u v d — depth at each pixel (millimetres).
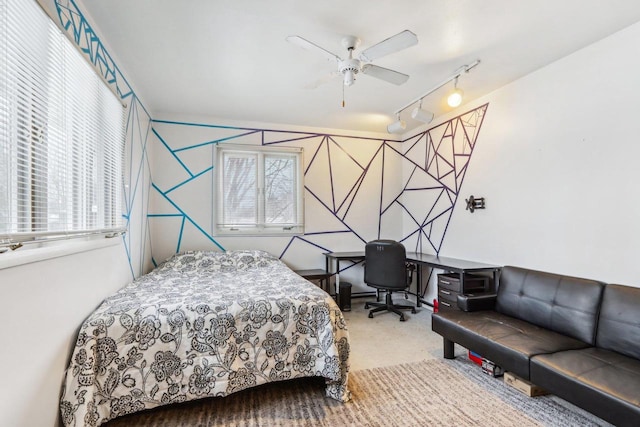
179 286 2559
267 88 3191
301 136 4480
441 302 3445
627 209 2152
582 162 2428
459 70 2752
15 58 1223
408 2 1909
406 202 4836
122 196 2598
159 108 3762
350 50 2332
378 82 3047
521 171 2943
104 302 2072
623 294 1949
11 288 1193
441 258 3863
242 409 1920
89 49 1995
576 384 1558
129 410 1719
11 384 1188
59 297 1547
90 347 1661
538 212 2777
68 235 1576
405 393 2092
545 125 2719
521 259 2939
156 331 1806
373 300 4633
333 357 2016
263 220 4293
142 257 3379
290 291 2336
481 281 3178
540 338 2072
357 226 4738
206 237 4055
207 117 4082
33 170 1360
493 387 2162
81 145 1825
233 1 1894
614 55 2232
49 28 1465
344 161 4688
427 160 4355
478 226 3465
